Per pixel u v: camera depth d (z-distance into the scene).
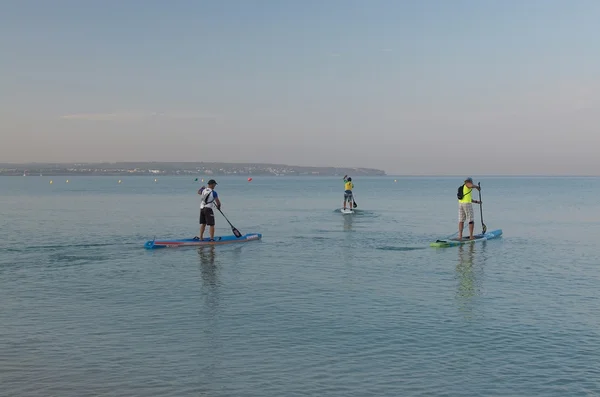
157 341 9.51
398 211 44.12
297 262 17.77
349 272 15.94
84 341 9.49
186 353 8.91
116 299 12.52
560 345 9.34
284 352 8.98
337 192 96.25
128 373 8.07
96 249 20.78
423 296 12.84
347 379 7.89
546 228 29.67
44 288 13.70
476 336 9.81
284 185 161.00
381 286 13.95
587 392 7.49
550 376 8.02
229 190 109.62
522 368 8.32
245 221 34.25
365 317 11.00
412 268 16.62
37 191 96.31
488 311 11.48
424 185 165.88
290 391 7.48
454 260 18.17
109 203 56.75
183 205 53.16
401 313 11.31
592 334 9.93
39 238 24.38
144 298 12.62
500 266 17.00
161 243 21.25
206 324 10.51
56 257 18.75
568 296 12.86
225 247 21.44
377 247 21.45
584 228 29.64
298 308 11.70
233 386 7.63
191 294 13.03
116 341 9.50
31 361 8.53
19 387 7.55
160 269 16.45
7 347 9.17
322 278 15.01
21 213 41.19
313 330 10.12
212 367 8.32
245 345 9.30
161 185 150.75
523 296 12.85
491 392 7.48
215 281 14.60
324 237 24.89
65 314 11.21
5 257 18.69
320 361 8.59
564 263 17.59
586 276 15.36
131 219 35.66
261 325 10.45
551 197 73.94
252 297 12.72
